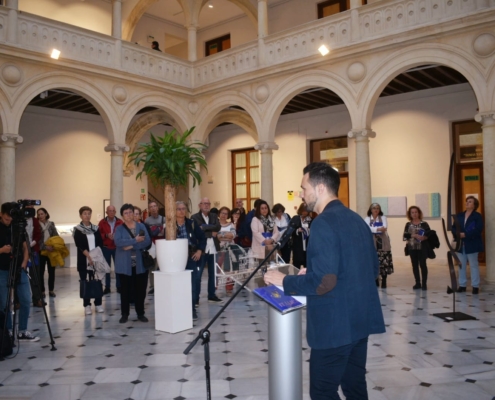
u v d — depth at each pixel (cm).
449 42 879
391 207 1258
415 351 493
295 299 259
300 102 1333
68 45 1055
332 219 247
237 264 825
